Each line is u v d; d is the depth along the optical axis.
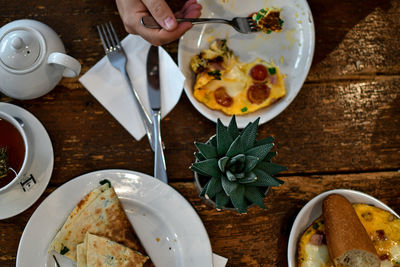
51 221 0.80
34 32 0.78
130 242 0.81
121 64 0.86
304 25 0.89
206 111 0.86
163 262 0.82
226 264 0.85
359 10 0.92
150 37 0.81
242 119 0.87
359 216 0.82
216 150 0.73
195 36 0.88
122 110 0.86
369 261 0.78
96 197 0.81
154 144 0.86
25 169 0.78
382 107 0.91
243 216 0.86
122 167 0.87
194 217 0.82
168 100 0.86
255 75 0.88
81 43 0.88
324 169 0.89
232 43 0.89
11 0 0.87
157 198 0.82
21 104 0.86
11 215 0.81
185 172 0.87
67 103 0.87
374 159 0.89
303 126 0.89
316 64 0.91
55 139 0.86
